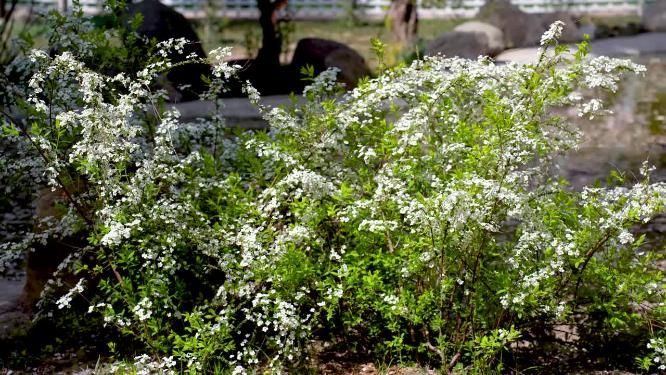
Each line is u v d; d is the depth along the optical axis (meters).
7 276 7.89
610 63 5.52
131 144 5.61
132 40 6.64
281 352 5.25
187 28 17.69
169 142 6.25
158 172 5.71
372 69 19.62
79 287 5.52
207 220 5.79
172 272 5.44
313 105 6.35
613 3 30.39
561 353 5.83
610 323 5.44
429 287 5.54
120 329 5.61
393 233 5.73
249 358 5.46
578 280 5.50
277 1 18.41
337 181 5.92
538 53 5.68
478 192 5.21
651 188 5.26
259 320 5.20
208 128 6.82
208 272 5.86
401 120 5.77
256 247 5.36
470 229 5.15
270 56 18.47
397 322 5.64
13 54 12.52
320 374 5.52
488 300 5.45
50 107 6.13
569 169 11.18
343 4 29.56
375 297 5.48
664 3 25.11
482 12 22.64
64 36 6.62
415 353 5.70
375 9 31.84
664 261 7.54
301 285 5.48
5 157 6.33
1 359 5.97
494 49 20.80
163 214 5.51
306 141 6.04
